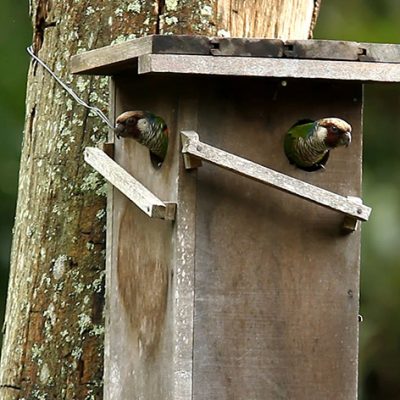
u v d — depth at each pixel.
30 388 10.91
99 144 10.85
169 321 9.65
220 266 9.61
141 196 9.59
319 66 9.36
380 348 17.12
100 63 9.96
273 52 9.30
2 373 11.17
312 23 11.52
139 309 10.16
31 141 11.33
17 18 17.12
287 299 9.73
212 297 9.59
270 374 9.68
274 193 9.73
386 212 16.50
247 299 9.66
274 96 9.73
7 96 16.77
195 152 9.34
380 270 16.45
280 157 9.74
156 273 9.90
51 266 10.95
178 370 9.50
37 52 11.38
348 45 9.44
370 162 17.52
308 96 9.80
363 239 16.44
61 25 11.16
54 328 10.88
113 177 10.04
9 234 16.30
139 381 10.12
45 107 11.20
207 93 9.62
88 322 10.81
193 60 9.17
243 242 9.66
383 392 17.28
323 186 9.80
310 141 9.55
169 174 9.72
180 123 9.59
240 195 9.66
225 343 9.61
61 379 10.83
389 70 9.48
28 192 11.24
